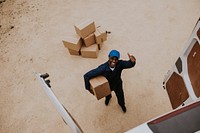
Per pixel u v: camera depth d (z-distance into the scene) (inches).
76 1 261.7
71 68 200.2
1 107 184.4
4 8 272.7
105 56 204.4
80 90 184.7
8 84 197.8
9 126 173.6
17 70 206.4
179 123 89.9
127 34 218.8
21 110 180.5
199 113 93.1
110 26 228.1
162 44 206.7
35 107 180.5
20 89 192.9
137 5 245.0
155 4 243.0
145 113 167.2
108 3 252.4
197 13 229.0
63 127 167.5
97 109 173.0
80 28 186.9
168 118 91.9
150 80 183.8
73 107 175.9
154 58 197.5
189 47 126.3
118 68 134.2
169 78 149.9
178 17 227.3
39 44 224.7
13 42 231.6
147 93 177.0
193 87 122.9
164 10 235.8
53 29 236.1
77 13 247.4
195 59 121.7
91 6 252.2
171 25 221.0
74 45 193.9
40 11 259.3
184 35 211.0
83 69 198.1
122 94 154.6
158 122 91.0
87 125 166.1
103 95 145.3
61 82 191.8
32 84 194.5
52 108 177.9
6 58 218.1
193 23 220.1
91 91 148.6
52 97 90.1
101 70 133.5
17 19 256.1
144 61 196.2
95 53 199.3
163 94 174.9
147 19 229.5
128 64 133.6
